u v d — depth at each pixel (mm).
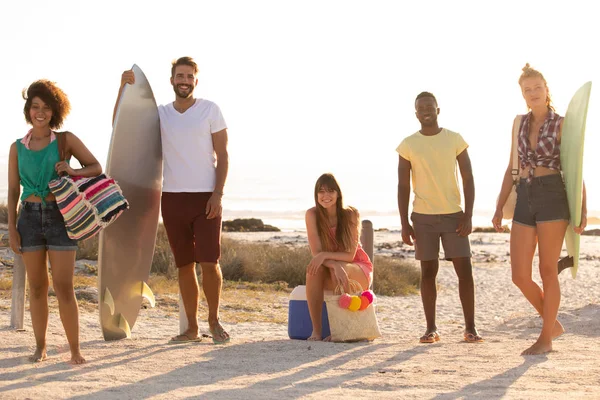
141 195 6180
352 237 6469
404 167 6508
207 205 5941
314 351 5473
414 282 15195
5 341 5730
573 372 4398
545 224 5195
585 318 8266
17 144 4684
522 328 7844
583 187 5371
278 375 4387
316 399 3631
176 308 9070
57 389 3857
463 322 9305
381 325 9070
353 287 6418
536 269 17594
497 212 5727
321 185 6465
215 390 3854
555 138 5215
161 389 3889
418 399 3648
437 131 6438
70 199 4574
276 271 14328
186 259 6156
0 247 13680
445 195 6379
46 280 4832
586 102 4883
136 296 6391
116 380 4180
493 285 15234
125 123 5887
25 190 4668
